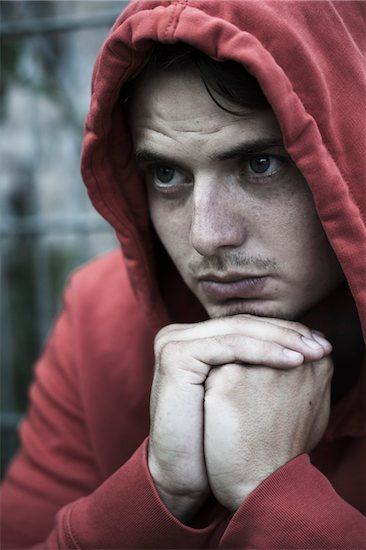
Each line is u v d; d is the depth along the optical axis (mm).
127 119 837
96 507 785
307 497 719
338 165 728
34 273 1818
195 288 812
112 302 1100
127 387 1032
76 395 1082
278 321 766
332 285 799
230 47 665
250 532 714
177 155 726
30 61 1688
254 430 737
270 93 665
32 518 1031
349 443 889
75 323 1116
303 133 689
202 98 695
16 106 1959
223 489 739
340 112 737
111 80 760
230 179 729
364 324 741
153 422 770
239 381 743
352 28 786
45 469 1055
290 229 738
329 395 792
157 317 949
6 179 2035
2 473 1671
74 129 1831
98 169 863
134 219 907
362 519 735
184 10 690
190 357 760
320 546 702
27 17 1547
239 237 735
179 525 741
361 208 735
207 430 741
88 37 1951
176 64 698
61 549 803
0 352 1751
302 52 694
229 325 765
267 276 754
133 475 764
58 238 1922
